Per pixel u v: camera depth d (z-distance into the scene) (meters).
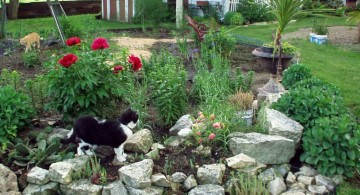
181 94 5.21
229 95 5.71
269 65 7.89
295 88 5.29
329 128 4.23
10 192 3.89
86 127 4.20
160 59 7.11
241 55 9.41
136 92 5.50
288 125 4.54
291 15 5.85
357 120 5.68
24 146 4.31
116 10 17.16
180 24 14.45
